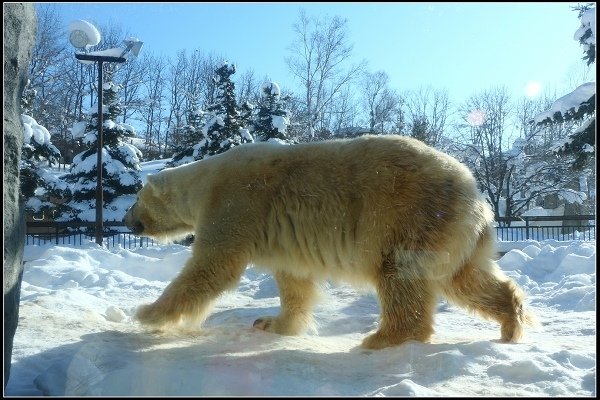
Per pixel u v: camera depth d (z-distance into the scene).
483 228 5.13
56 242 21.30
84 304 6.83
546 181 34.34
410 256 4.78
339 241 5.03
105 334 5.09
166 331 5.41
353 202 4.96
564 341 5.17
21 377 3.88
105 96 26.92
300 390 3.60
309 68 22.38
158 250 14.19
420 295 4.82
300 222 5.14
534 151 33.88
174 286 5.25
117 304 7.60
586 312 6.90
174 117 47.12
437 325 6.30
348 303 7.61
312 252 5.16
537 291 8.75
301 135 26.38
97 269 10.55
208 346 4.84
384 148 5.04
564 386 3.73
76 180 26.30
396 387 3.51
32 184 22.41
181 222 6.34
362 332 6.11
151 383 3.60
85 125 27.25
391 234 4.83
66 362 3.98
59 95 38.91
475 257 5.13
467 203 4.91
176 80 42.00
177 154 23.80
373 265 4.93
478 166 34.09
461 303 5.23
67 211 25.03
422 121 29.62
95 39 16.08
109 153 26.75
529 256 11.20
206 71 38.22
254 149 5.59
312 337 5.71
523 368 3.99
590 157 17.06
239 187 5.36
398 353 4.45
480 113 32.34
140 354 4.43
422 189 4.83
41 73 32.03
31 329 5.11
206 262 5.25
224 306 7.62
